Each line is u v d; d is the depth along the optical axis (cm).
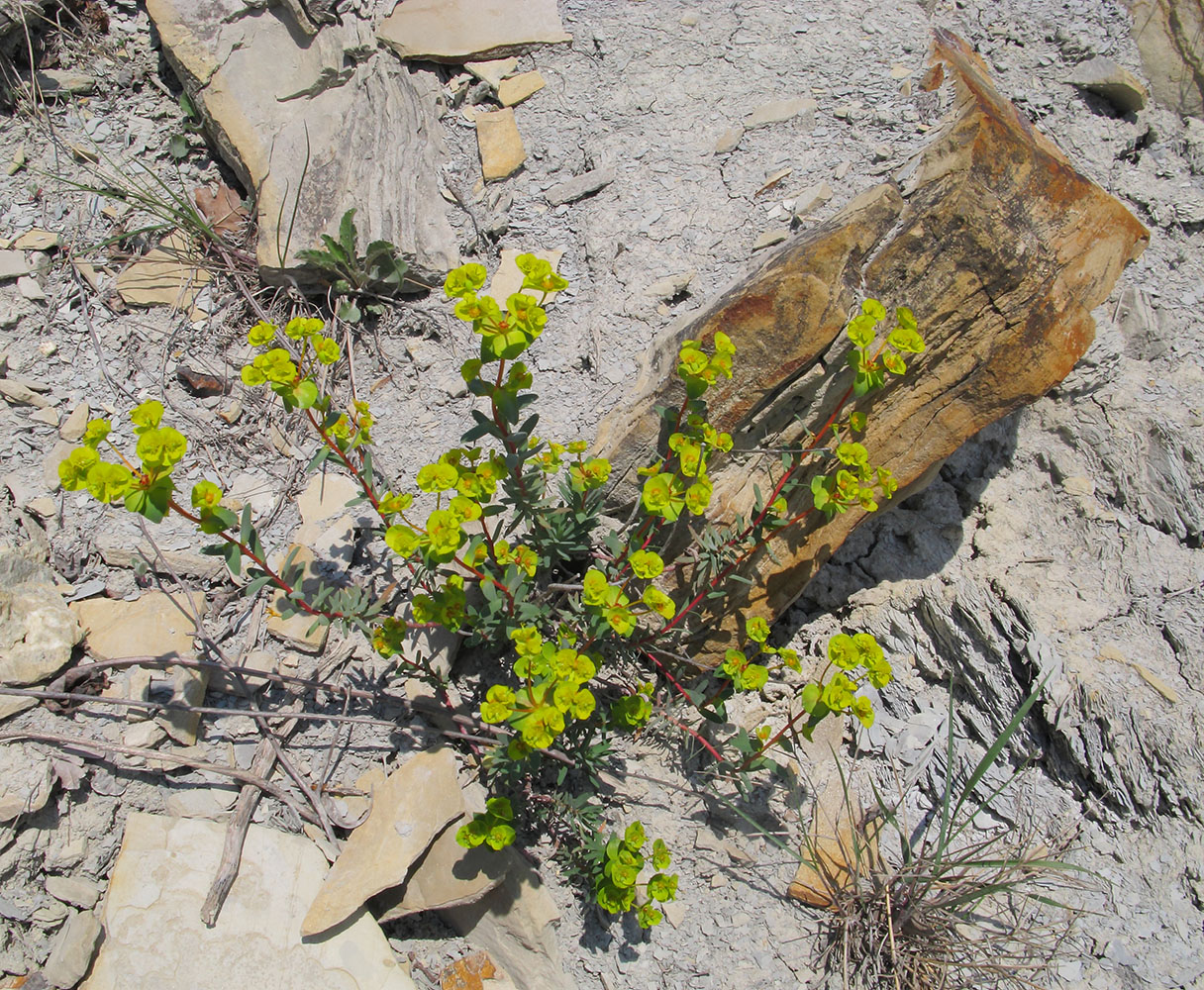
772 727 69
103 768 58
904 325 56
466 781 61
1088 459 78
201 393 70
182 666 61
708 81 80
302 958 55
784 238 71
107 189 75
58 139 77
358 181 75
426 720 62
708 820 64
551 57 82
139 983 54
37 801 55
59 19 79
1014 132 64
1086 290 63
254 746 60
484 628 59
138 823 56
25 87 77
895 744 70
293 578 56
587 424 68
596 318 71
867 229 61
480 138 78
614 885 56
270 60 76
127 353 71
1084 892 65
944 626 72
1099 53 94
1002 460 78
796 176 74
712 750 62
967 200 60
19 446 66
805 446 61
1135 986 62
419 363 72
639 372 69
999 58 93
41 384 69
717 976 61
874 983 62
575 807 58
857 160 73
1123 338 84
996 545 74
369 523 66
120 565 64
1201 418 78
